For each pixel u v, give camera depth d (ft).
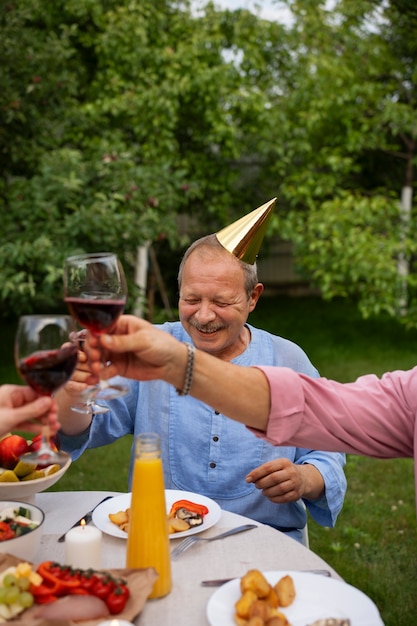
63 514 5.42
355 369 21.54
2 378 20.07
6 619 3.70
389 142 26.40
